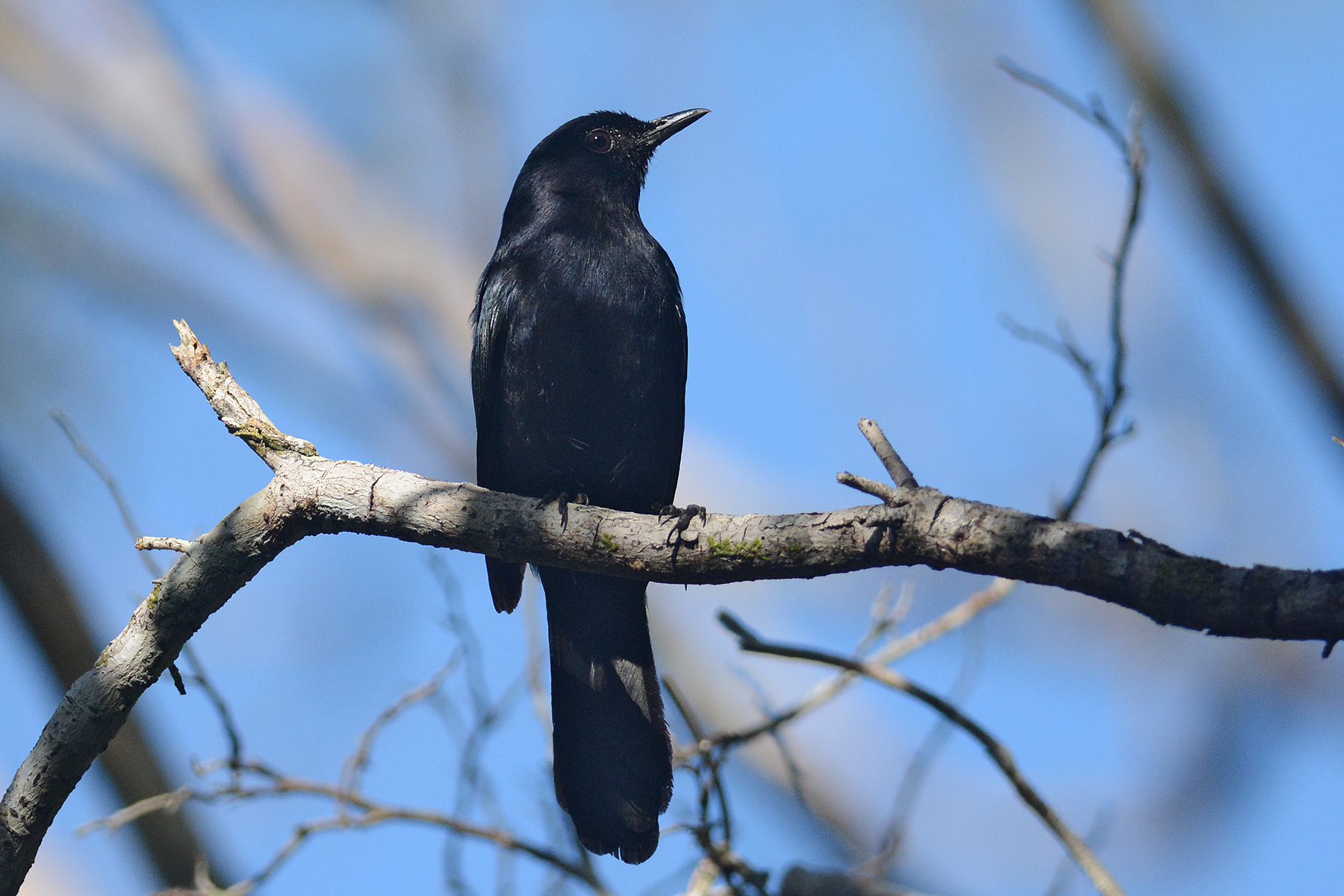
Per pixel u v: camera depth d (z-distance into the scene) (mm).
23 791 7289
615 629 9836
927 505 6074
